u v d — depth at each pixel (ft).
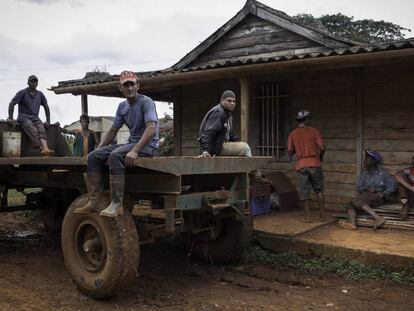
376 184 25.88
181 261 21.88
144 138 15.70
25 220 32.19
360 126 28.78
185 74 29.27
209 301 16.30
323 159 30.40
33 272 19.77
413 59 23.31
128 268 15.47
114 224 15.44
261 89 33.40
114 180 15.38
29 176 21.83
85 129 31.91
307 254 22.13
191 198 17.21
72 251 16.98
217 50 41.14
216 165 17.39
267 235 23.49
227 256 20.71
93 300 16.29
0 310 15.14
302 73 31.30
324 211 29.91
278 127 32.30
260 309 15.51
